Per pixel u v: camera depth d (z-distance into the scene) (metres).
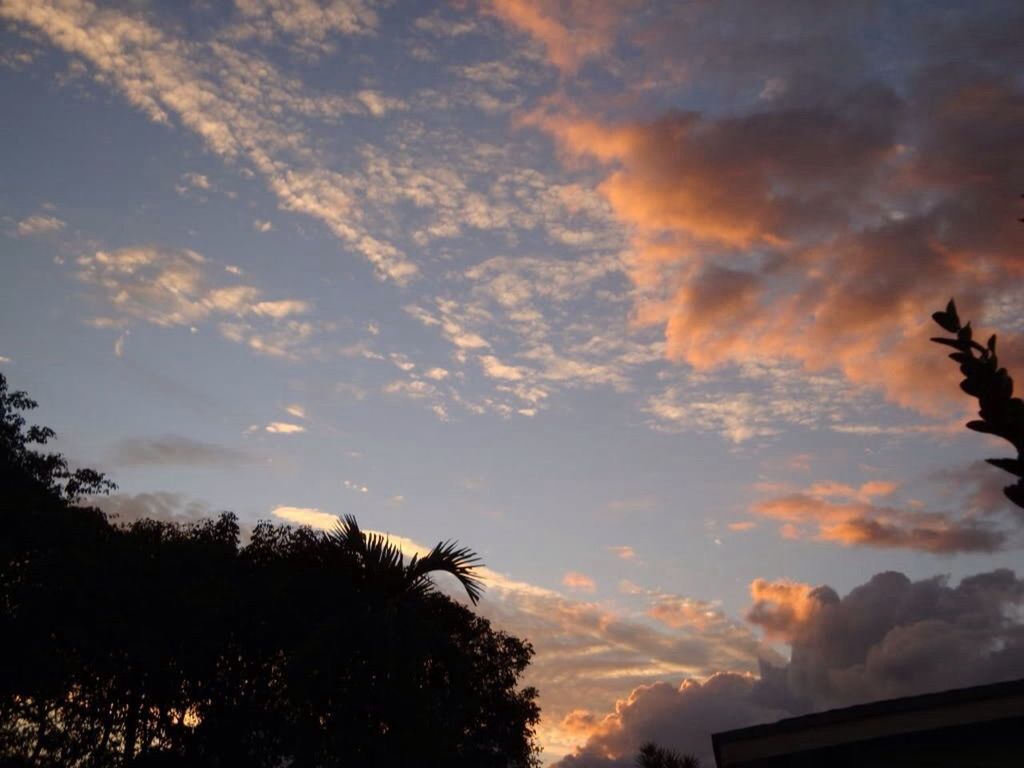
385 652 19.41
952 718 6.75
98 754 21.62
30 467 24.94
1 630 21.22
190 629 21.58
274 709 21.50
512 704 23.16
